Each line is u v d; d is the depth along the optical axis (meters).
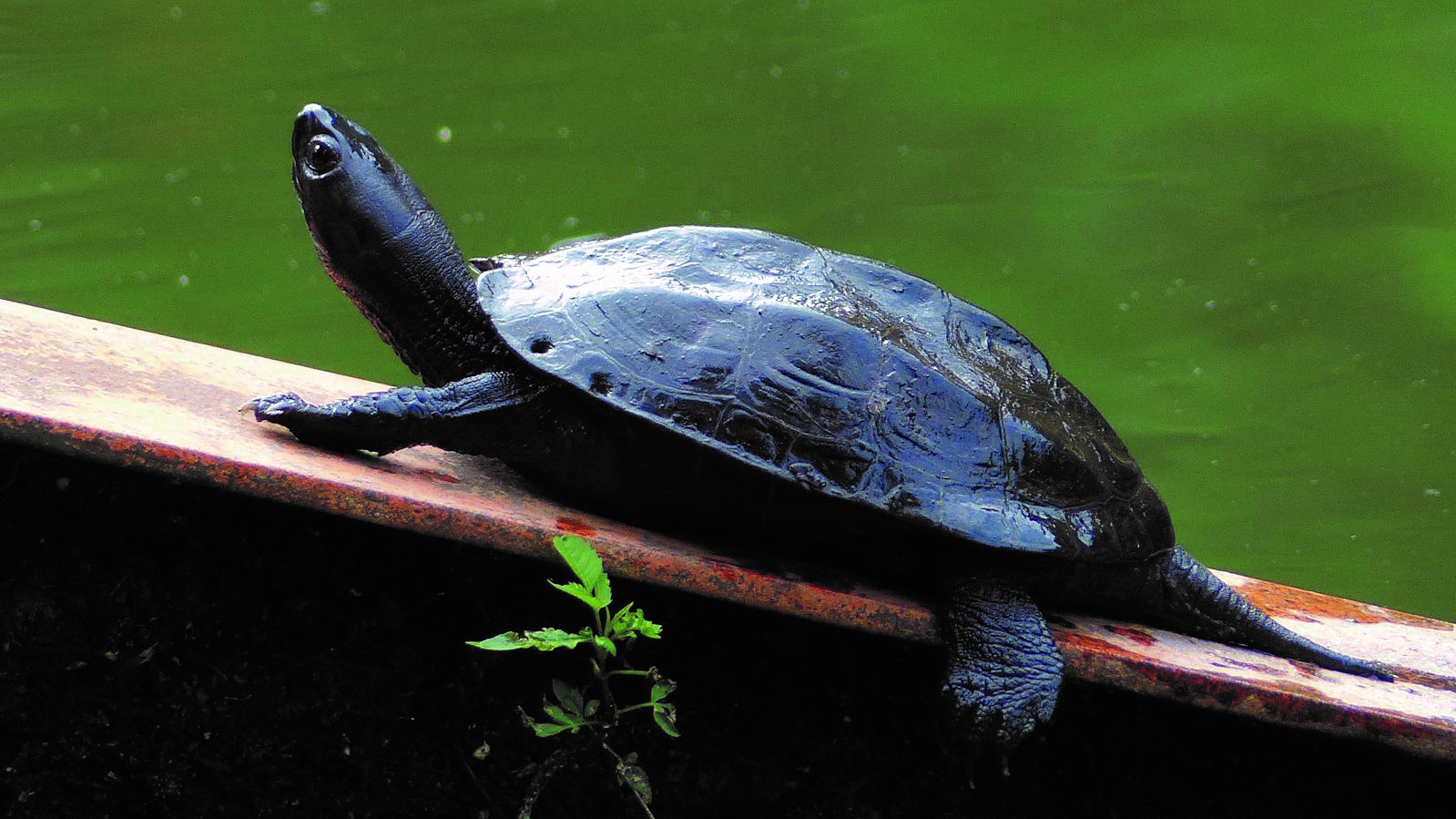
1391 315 15.16
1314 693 5.82
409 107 19.52
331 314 14.67
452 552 5.69
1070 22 23.58
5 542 5.23
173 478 4.92
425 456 6.16
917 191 17.91
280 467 5.03
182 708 5.42
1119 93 20.95
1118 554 5.94
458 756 5.70
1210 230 17.09
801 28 23.56
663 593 5.93
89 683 5.34
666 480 5.79
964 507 5.65
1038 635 5.68
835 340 5.86
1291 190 17.94
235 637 5.48
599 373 5.62
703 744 5.98
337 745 5.59
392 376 13.52
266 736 5.52
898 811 6.19
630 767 5.43
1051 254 16.45
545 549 5.29
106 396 5.41
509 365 6.34
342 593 5.59
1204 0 24.05
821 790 6.09
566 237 15.85
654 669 5.43
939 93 20.70
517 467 6.01
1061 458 6.00
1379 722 5.77
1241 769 6.36
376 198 6.28
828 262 6.48
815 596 5.54
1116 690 5.90
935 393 5.90
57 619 5.30
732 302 5.93
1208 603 6.42
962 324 6.48
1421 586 10.62
